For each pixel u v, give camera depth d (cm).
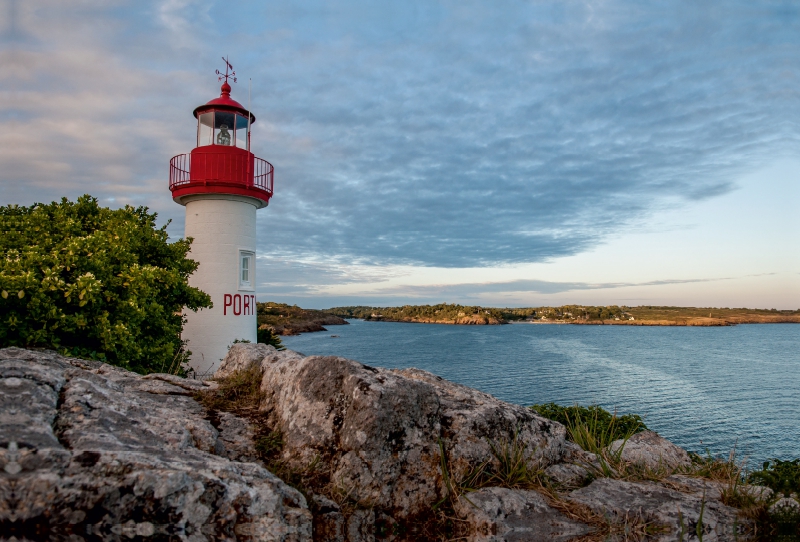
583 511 342
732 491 387
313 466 341
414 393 372
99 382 359
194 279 1625
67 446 238
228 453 355
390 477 346
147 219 1239
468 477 368
